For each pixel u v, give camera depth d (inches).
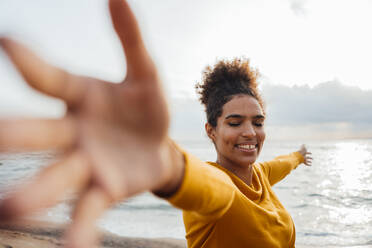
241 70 79.9
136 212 468.8
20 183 15.2
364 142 4749.0
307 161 152.9
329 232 350.6
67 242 15.2
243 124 73.1
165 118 25.3
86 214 17.0
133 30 23.2
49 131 17.5
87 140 20.5
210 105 79.4
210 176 39.7
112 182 20.9
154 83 24.8
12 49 14.5
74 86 20.4
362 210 466.3
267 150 2605.8
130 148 23.6
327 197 578.9
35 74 16.4
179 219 433.4
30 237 272.1
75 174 18.3
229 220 58.1
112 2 22.3
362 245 301.6
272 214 66.5
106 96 22.3
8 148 14.7
